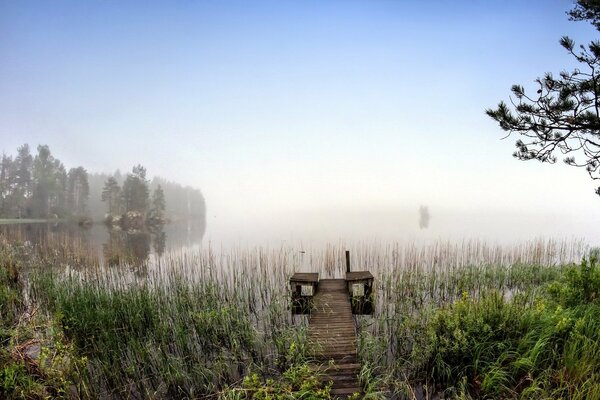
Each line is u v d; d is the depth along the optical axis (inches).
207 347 301.1
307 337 285.3
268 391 211.5
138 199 2856.8
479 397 210.7
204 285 443.2
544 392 189.8
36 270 526.0
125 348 291.7
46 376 230.5
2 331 282.0
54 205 3110.2
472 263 587.5
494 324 252.4
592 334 227.0
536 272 514.9
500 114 261.1
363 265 650.2
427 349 250.7
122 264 620.1
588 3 243.9
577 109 246.2
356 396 207.0
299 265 660.1
